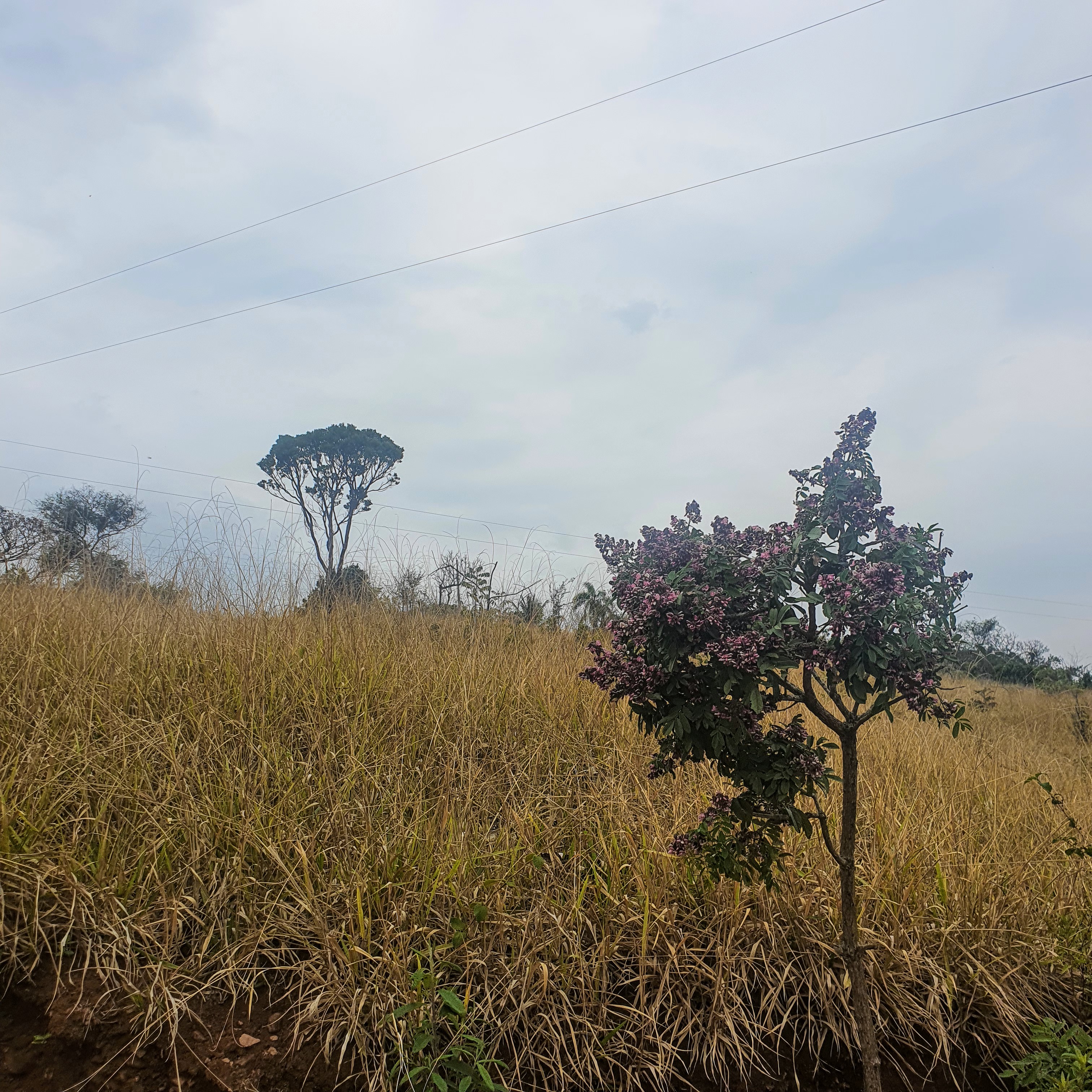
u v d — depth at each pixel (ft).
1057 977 12.08
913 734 21.83
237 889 10.76
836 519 8.95
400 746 15.26
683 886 11.89
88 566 21.61
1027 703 41.19
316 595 21.42
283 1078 8.88
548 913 11.04
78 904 9.93
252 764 13.66
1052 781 21.86
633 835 12.98
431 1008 9.30
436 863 11.61
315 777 13.48
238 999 9.71
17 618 17.33
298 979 10.07
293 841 11.44
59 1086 8.46
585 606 27.02
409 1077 8.61
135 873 10.65
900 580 8.11
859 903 11.92
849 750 9.12
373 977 9.68
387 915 10.62
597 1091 9.42
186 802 12.17
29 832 10.67
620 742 16.92
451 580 25.43
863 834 14.30
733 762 9.07
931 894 12.67
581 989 10.16
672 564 8.96
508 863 12.01
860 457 9.10
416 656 19.48
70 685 14.75
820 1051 10.46
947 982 11.00
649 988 10.62
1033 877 14.24
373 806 13.12
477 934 10.59
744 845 9.34
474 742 15.93
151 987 9.27
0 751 12.41
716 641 8.27
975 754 22.53
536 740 16.60
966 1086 10.38
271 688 15.98
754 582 8.61
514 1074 9.27
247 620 18.84
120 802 12.16
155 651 16.92
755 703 8.08
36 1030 8.93
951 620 8.70
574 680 19.74
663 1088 9.61
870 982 11.07
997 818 16.65
